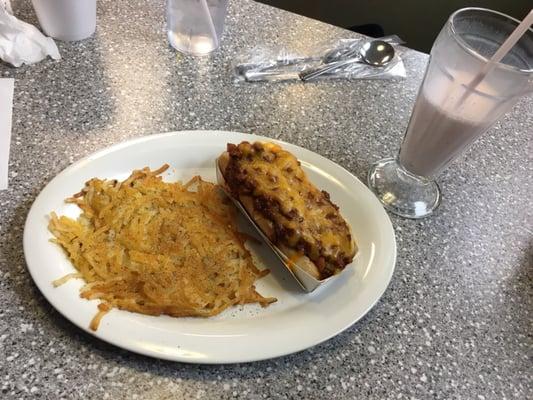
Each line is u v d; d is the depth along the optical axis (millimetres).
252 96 835
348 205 679
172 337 511
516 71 580
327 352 562
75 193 618
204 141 702
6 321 519
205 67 862
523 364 598
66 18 799
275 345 527
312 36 970
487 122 652
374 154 794
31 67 787
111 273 556
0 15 750
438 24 1600
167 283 554
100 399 488
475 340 608
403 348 584
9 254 570
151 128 747
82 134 713
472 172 811
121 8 924
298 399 523
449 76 628
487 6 1566
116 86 792
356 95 884
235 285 578
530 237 738
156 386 504
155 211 618
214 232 617
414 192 751
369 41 953
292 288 600
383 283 603
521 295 668
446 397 554
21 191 632
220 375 522
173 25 869
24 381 486
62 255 559
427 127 681
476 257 697
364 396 538
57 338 516
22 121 710
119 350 519
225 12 893
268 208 592
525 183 813
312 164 705
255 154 637
